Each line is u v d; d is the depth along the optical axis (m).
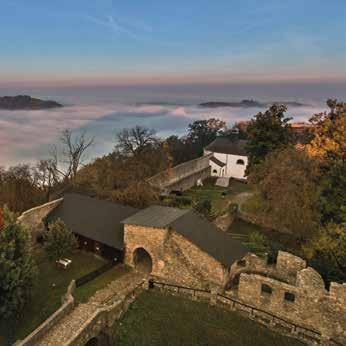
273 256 28.59
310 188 31.48
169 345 19.19
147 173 52.62
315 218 30.92
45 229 30.14
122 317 21.14
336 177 30.22
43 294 22.48
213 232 26.86
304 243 31.17
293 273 25.52
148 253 26.45
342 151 36.09
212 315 21.88
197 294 23.44
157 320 21.02
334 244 26.02
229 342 19.72
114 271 25.81
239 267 27.09
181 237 24.53
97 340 19.59
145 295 23.42
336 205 29.77
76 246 27.12
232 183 63.88
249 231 37.25
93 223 29.03
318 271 25.30
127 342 19.30
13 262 18.92
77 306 20.73
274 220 34.69
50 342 17.34
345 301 20.23
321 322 20.92
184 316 21.52
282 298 21.81
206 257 23.83
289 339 20.56
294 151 34.66
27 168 49.06
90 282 24.11
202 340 19.69
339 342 20.53
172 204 43.22
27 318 20.14
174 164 71.75
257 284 22.39
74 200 32.44
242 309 22.38
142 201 40.00
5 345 18.12
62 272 25.30
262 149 45.88
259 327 21.23
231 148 67.81
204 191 57.19
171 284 24.42
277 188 32.81
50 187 46.81
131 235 26.08
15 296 18.91
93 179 48.22
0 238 19.84
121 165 51.47
